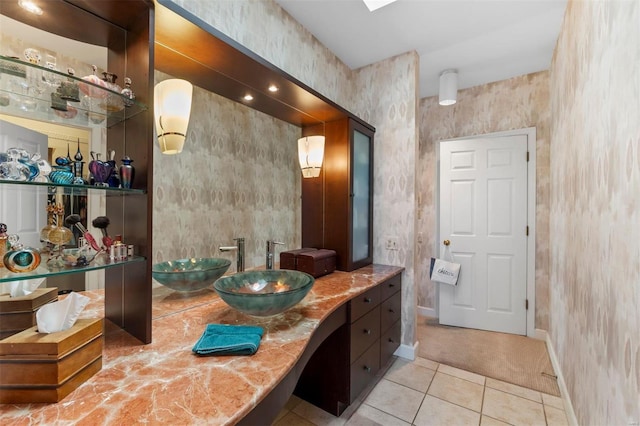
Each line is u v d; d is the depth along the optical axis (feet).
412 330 7.70
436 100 10.86
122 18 3.32
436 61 8.40
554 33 7.02
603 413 3.69
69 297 2.58
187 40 4.15
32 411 2.13
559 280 6.91
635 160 2.84
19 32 2.92
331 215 7.37
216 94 5.25
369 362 6.10
